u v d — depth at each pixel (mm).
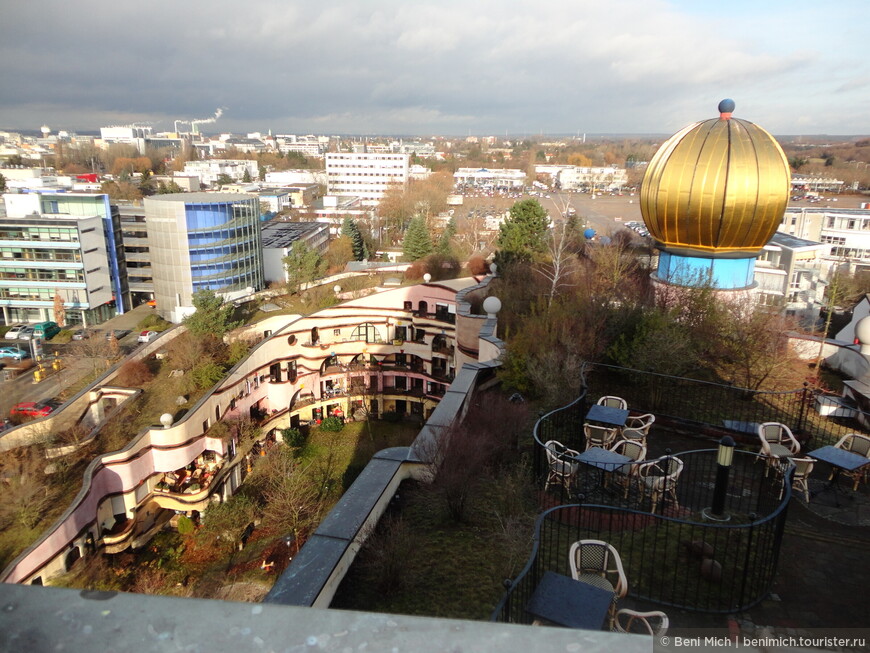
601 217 136875
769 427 16750
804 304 56625
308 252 69188
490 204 171000
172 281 79062
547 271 43719
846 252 84125
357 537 13383
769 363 25109
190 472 41875
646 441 18281
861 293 59625
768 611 11094
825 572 12250
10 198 82062
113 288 87562
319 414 56969
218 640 1958
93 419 42000
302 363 55781
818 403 20781
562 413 20297
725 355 26016
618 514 14266
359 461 50219
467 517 14844
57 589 2250
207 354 49031
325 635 1997
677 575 12078
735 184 31516
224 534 37625
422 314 57125
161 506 39281
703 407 21016
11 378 63938
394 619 2102
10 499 32406
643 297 33844
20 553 29344
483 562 13273
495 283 46125
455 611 11836
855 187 186375
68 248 79125
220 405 44438
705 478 16094
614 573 12070
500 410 19312
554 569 12508
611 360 24359
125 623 2045
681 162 32875
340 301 62156
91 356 62156
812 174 190375
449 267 64812
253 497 44031
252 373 49531
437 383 56500
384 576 12492
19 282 80188
